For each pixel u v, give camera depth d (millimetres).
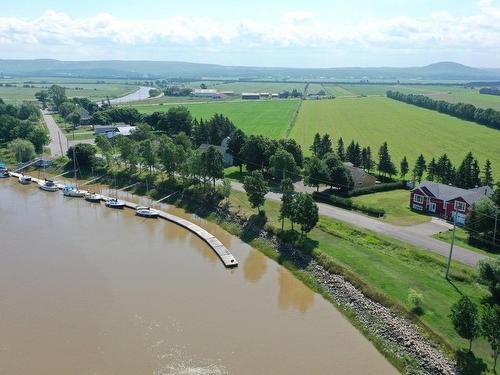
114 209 118500
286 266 83062
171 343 59781
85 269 81500
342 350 58844
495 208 86375
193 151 133750
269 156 137125
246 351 58312
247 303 70250
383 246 85312
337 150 157750
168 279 77875
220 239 97062
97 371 54344
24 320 65000
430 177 133000
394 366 55906
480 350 54562
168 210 118250
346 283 72375
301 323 65000
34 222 107562
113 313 66750
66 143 196375
